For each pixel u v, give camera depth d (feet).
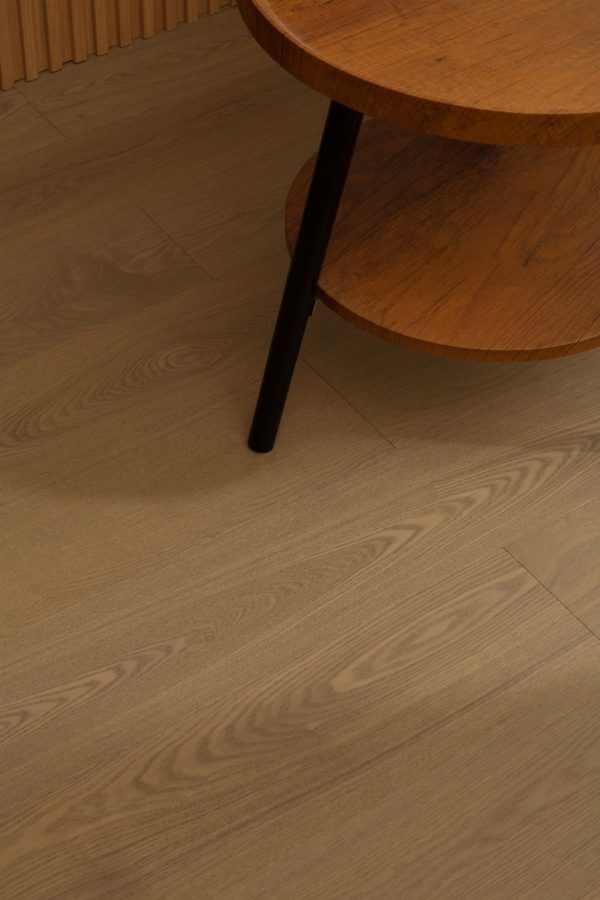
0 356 4.65
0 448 4.35
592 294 4.18
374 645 3.93
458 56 3.39
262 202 5.45
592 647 4.00
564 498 4.42
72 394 4.55
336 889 3.38
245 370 4.72
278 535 4.20
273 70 6.16
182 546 4.13
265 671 3.84
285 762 3.63
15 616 3.89
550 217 4.44
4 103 5.77
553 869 3.48
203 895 3.34
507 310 4.09
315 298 4.09
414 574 4.14
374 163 4.58
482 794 3.61
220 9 6.49
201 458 4.40
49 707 3.68
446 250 4.28
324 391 4.66
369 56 3.33
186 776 3.57
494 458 4.52
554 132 3.27
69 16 5.82
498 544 4.25
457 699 3.83
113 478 4.30
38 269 5.01
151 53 6.16
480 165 4.61
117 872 3.36
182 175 5.53
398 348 4.86
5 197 5.32
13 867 3.34
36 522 4.15
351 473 4.41
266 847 3.45
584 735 3.77
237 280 5.07
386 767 3.65
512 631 4.02
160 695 3.75
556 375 4.83
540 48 3.46
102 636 3.87
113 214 5.30
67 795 3.49
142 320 4.85
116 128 5.72
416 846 3.49
